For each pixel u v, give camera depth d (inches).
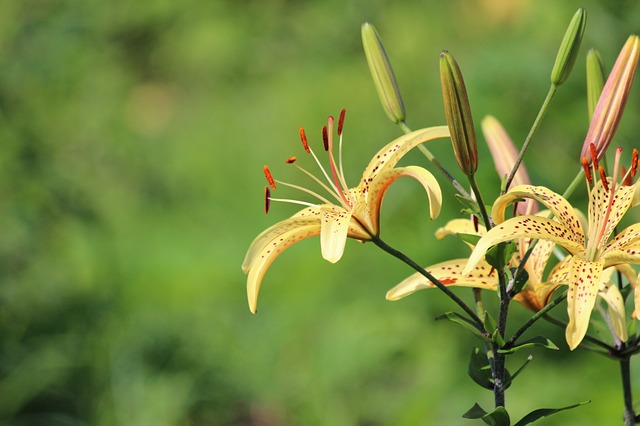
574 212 57.5
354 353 101.2
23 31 105.7
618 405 84.6
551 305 56.5
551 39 104.0
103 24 125.9
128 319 110.3
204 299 116.9
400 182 106.8
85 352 103.7
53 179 106.0
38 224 103.3
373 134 131.0
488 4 125.0
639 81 91.6
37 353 102.0
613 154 91.3
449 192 99.5
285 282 114.7
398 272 106.3
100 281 117.2
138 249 128.0
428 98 125.1
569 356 92.0
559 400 88.4
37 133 107.4
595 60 60.1
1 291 100.7
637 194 58.4
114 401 100.7
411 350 99.7
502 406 57.2
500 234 56.1
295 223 58.2
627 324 60.4
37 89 108.8
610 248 57.7
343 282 110.1
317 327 107.2
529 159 96.8
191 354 105.9
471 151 56.8
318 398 99.6
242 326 109.5
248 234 130.6
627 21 92.6
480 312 58.2
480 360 58.3
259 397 102.5
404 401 95.6
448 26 132.0
